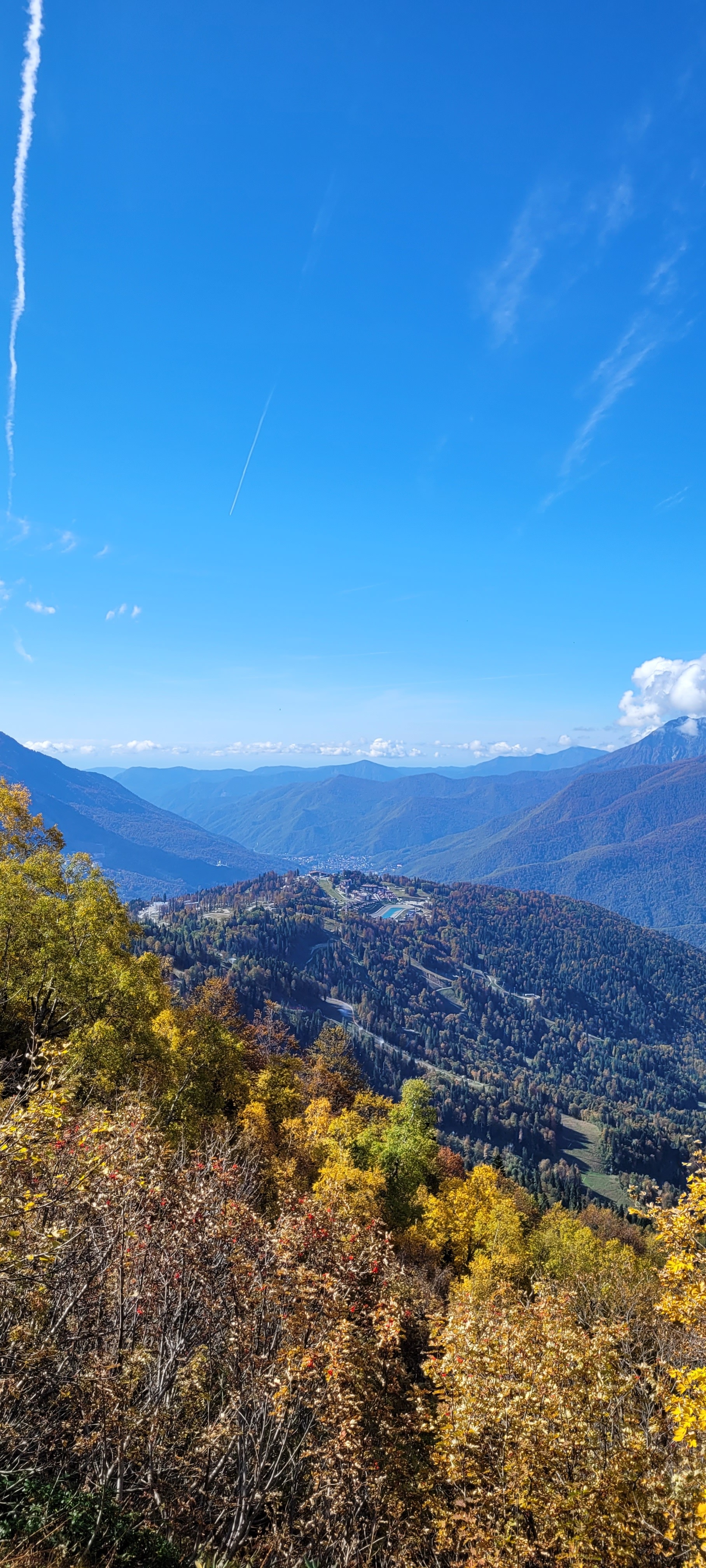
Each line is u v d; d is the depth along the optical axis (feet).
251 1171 51.67
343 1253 40.14
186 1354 35.73
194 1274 34.63
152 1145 39.93
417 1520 35.50
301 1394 34.63
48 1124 29.58
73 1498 26.45
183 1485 31.40
